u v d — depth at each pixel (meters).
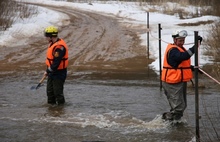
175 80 7.64
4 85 12.41
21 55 18.84
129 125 7.95
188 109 9.09
